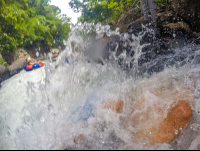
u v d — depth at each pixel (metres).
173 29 4.15
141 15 8.05
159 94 1.92
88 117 1.95
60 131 1.80
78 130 1.76
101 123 1.80
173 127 1.51
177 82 2.16
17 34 18.08
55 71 2.97
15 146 1.71
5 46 14.80
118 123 1.75
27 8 30.31
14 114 2.61
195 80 2.12
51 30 36.06
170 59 3.27
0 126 2.30
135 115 1.76
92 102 2.27
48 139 1.71
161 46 3.85
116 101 2.01
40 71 8.16
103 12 13.80
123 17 8.90
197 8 5.87
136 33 4.30
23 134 1.91
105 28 5.73
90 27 5.16
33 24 27.98
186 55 3.25
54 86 2.69
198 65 2.63
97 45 4.45
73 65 3.33
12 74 9.55
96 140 1.59
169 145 1.45
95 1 13.95
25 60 17.67
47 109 2.27
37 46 27.92
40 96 2.62
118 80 2.92
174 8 6.46
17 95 3.85
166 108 1.68
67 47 3.67
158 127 1.54
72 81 2.89
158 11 6.77
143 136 1.54
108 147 1.49
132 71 3.25
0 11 15.08
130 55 3.94
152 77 2.61
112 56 4.10
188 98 1.75
